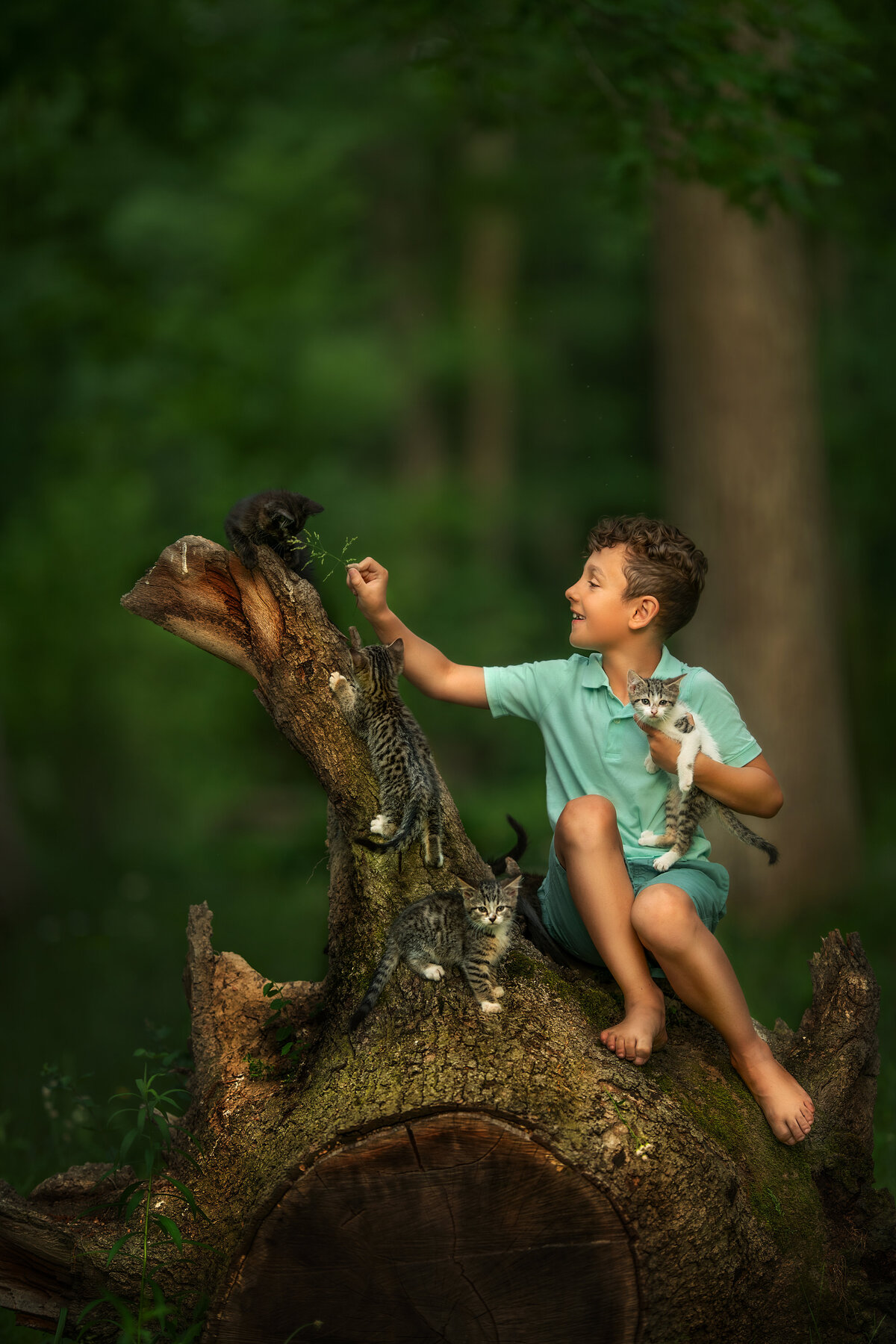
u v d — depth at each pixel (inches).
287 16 576.7
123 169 785.6
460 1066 147.9
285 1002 175.9
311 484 970.7
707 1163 148.8
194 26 497.7
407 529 1023.0
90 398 790.5
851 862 522.0
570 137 649.6
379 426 1133.1
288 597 178.2
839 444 758.5
